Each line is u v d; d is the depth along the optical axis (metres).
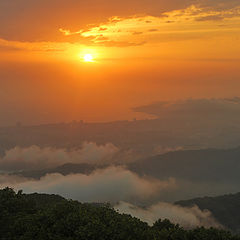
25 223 41.50
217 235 41.53
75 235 39.56
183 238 40.81
